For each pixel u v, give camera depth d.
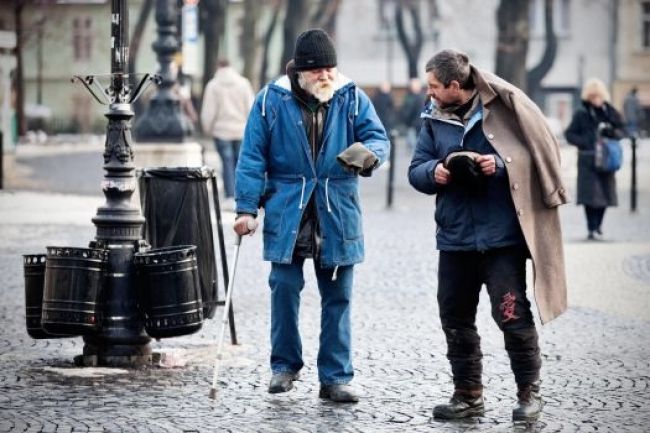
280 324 19.12
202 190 22.67
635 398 18.92
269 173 19.03
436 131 17.86
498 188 17.45
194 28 54.41
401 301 28.58
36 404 18.28
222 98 54.59
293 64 18.72
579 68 169.25
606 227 46.91
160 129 44.84
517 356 17.42
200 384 19.81
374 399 18.86
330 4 128.00
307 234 18.77
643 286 31.25
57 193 61.78
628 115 123.00
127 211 21.20
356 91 18.94
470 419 17.64
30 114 161.00
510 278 17.48
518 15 104.69
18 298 28.66
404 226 46.03
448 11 169.38
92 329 20.75
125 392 19.19
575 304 28.42
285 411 17.98
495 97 17.52
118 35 21.59
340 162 18.06
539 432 16.81
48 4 123.62
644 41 167.50
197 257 22.56
